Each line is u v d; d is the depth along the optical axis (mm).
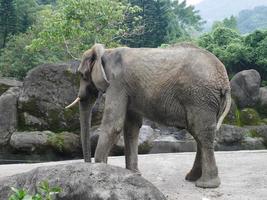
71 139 12539
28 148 12391
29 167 7844
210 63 5848
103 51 6137
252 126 14734
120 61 5957
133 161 6449
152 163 7949
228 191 5938
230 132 13914
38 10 37062
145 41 34656
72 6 18297
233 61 21406
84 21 19141
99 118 12523
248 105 15758
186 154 9102
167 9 36750
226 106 5902
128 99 5988
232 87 15969
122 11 20422
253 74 15875
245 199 5598
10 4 32906
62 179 4719
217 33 23547
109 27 20594
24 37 28609
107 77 6023
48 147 12383
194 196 5738
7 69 27188
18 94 13523
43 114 13195
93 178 4645
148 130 13078
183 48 5992
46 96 13211
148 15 35219
